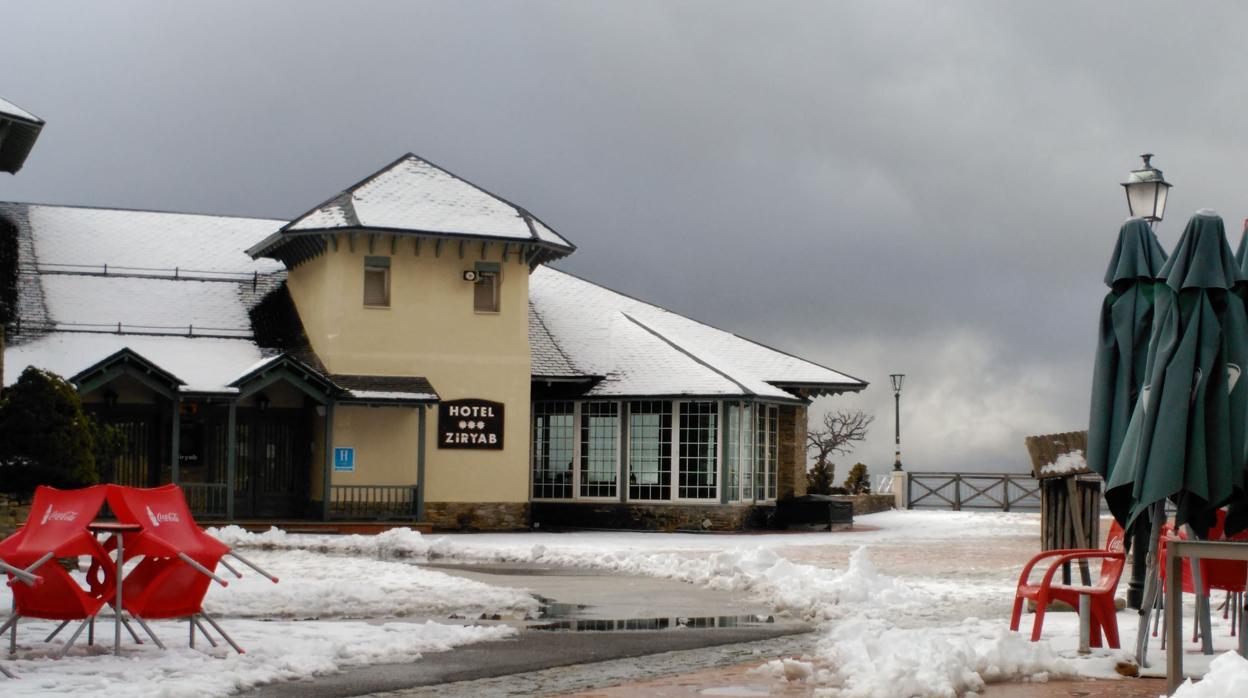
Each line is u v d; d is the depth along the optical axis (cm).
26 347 3241
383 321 3425
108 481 3197
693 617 1478
